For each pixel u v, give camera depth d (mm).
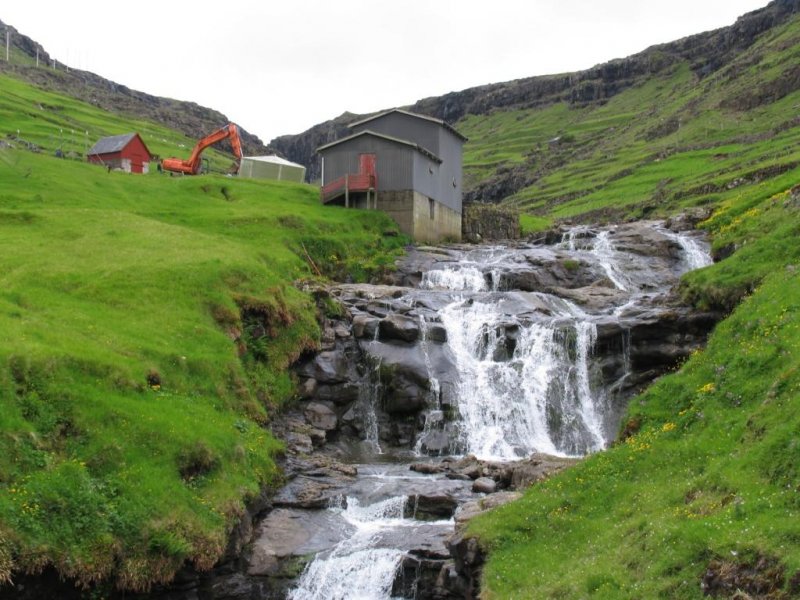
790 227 44656
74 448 27844
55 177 69438
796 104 156000
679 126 176125
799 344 28125
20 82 181750
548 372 46781
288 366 44344
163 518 27141
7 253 46500
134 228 55375
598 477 27781
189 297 43594
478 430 44375
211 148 189250
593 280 63375
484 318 49844
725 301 43250
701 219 73500
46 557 23906
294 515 32031
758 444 23250
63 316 37438
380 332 47812
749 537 19172
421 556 27969
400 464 39625
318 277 57438
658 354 45375
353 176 72375
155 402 32812
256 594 28453
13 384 28453
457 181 81375
